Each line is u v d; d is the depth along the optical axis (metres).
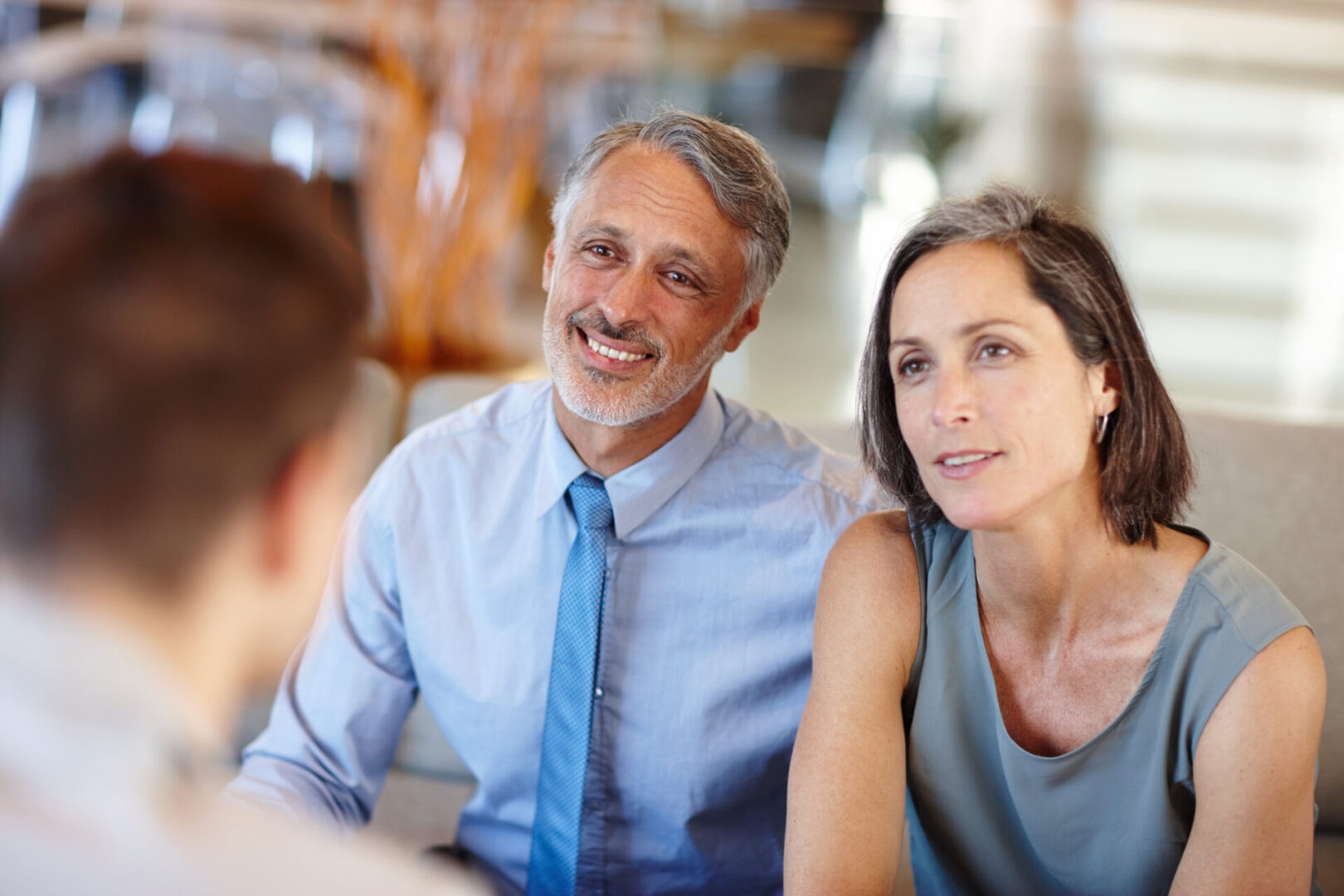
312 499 0.50
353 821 1.36
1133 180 3.99
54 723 0.45
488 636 1.31
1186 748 0.98
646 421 1.25
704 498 1.30
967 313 0.94
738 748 1.29
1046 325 0.94
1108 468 0.98
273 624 0.51
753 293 1.31
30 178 0.49
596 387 1.23
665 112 1.32
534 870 1.26
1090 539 1.00
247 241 0.48
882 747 1.05
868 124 3.73
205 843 0.46
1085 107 3.92
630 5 3.16
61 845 0.44
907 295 0.98
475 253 2.14
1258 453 1.49
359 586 1.35
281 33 3.23
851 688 1.07
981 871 1.09
